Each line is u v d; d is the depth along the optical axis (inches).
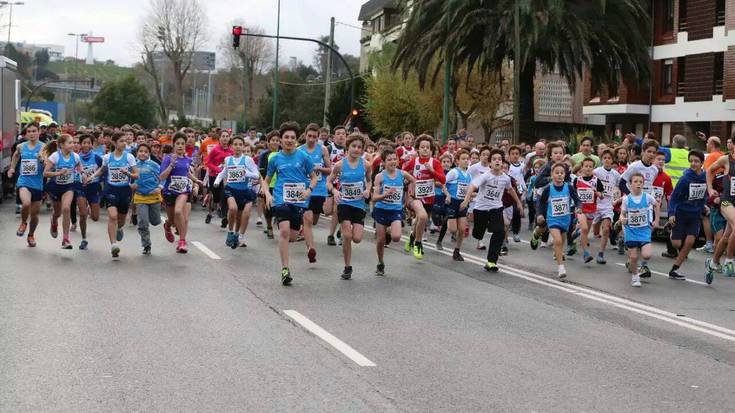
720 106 1514.5
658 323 374.9
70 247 555.8
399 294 427.8
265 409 232.8
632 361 302.2
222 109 4503.0
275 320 352.8
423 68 1218.6
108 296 395.5
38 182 560.1
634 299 438.0
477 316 376.5
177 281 443.8
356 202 473.1
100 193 566.6
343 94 2256.4
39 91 4832.7
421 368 281.6
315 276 478.9
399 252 604.4
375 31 2984.7
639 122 1742.1
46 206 872.3
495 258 522.3
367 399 244.2
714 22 1533.0
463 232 568.4
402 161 766.5
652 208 487.2
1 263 487.2
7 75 943.0
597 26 1114.7
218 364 279.7
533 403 245.9
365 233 728.3
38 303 374.3
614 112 1718.8
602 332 351.3
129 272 469.1
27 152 556.4
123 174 531.2
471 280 484.4
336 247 621.0
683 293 463.8
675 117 1622.8
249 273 479.8
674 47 1624.0
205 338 316.2
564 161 594.6
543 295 440.1
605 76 1190.3
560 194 502.3
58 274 454.3
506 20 1094.4
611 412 240.1
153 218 551.8
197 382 258.2
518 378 273.3
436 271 516.1
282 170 449.7
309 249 467.5
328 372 273.1
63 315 350.3
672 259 621.3
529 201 795.4
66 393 243.8
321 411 231.9
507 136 2180.1
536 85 2076.8
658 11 1664.6
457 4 1112.2
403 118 1995.6
